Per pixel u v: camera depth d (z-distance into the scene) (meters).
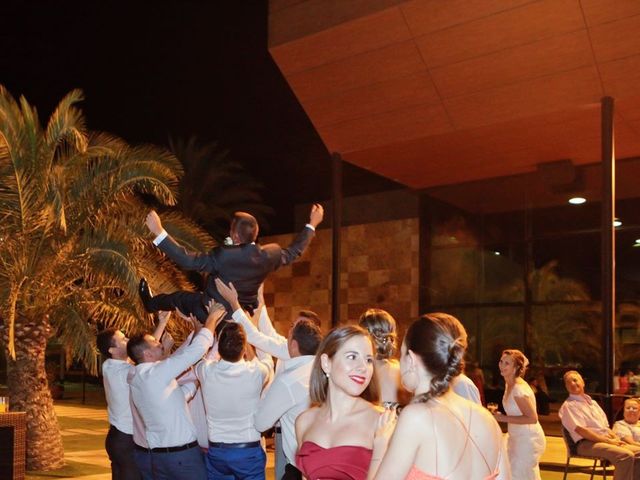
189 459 5.14
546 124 13.84
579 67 12.11
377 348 4.24
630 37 11.35
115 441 6.54
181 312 5.29
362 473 3.15
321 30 13.36
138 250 11.58
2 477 8.62
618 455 8.08
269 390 4.64
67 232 11.02
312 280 25.77
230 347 4.98
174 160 11.62
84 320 11.21
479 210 20.89
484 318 20.59
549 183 16.92
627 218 17.72
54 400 25.45
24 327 11.23
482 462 2.60
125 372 6.53
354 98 14.44
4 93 10.59
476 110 13.65
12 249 10.74
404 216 23.81
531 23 11.71
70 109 11.03
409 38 12.77
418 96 13.83
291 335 4.73
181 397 5.19
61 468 11.07
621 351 17.81
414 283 22.56
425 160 16.67
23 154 10.55
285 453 4.66
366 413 3.26
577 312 18.88
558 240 19.31
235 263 4.98
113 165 11.34
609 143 12.32
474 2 11.76
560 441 15.22
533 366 19.45
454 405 2.64
